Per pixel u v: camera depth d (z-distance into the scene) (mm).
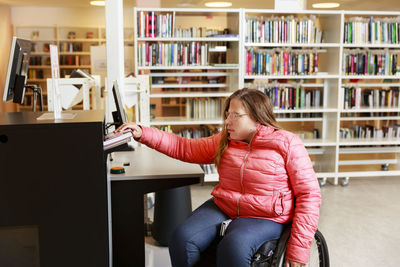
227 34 5039
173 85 5105
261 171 2039
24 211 1868
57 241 1907
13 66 2658
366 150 5297
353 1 8078
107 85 3320
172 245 2055
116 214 2410
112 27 3250
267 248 1897
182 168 2535
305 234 1906
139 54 4949
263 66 5121
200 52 5078
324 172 5461
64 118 1988
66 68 9953
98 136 1862
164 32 4953
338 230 3699
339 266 2992
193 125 6098
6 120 1937
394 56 5246
